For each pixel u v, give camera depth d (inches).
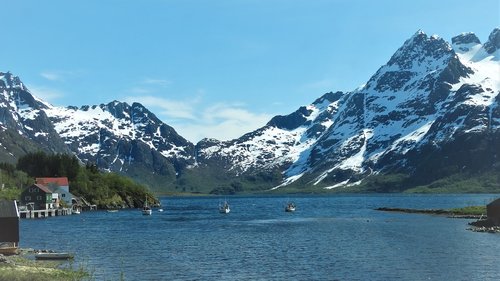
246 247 4458.7
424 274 3132.4
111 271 3280.0
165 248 4402.1
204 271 3304.6
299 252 4111.7
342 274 3171.8
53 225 6988.2
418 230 5792.3
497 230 5487.2
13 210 3924.7
